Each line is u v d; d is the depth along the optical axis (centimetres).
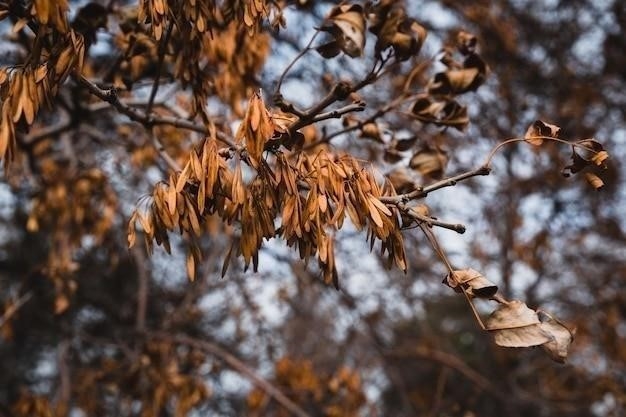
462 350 1141
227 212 194
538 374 852
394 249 191
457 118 309
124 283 687
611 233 794
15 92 191
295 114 240
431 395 703
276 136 189
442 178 309
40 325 650
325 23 277
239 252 190
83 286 645
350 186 187
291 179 185
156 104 342
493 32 650
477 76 308
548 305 855
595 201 773
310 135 331
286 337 749
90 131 519
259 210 186
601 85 731
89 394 522
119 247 618
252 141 180
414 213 194
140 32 310
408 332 823
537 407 815
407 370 884
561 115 691
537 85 714
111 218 485
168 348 509
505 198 793
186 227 194
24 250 736
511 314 189
